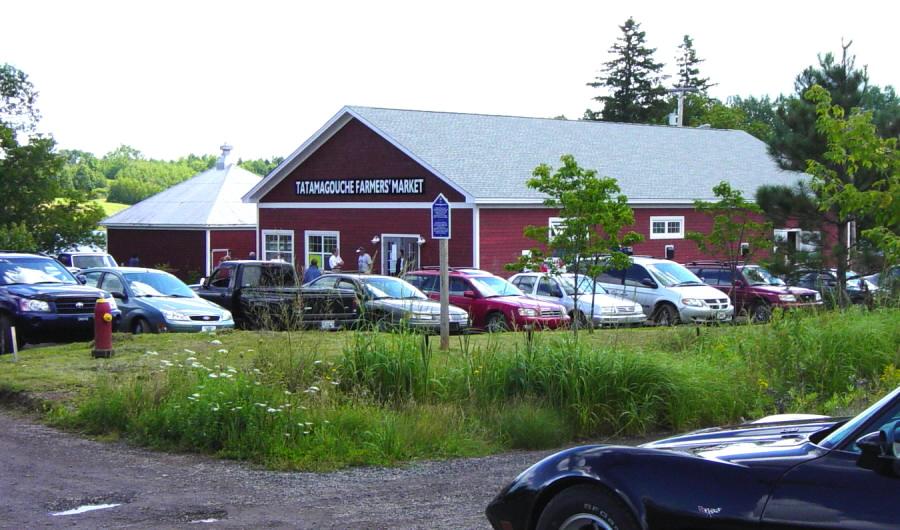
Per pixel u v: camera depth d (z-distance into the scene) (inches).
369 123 1459.2
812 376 542.6
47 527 296.7
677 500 197.5
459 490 352.5
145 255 2082.9
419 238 1391.5
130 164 5930.1
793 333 565.3
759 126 3302.2
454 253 1344.7
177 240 2023.9
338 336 618.8
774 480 190.4
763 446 210.2
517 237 1348.4
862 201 555.5
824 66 986.7
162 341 665.0
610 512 204.8
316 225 1569.9
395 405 474.9
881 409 189.9
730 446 215.3
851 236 1182.9
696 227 1551.4
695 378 502.9
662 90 3265.3
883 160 556.1
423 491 351.3
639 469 205.0
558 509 213.6
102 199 5103.3
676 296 1012.5
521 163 1454.2
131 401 452.8
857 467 183.6
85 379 528.7
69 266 1358.3
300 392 458.9
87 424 458.0
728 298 1033.5
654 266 1058.7
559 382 481.7
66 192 1733.5
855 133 556.7
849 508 179.6
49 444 426.3
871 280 1122.7
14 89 1847.9
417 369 491.8
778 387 528.1
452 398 487.8
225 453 407.2
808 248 1072.2
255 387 437.7
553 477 216.1
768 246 1051.9
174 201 2116.1
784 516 185.9
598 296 979.3
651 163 1625.2
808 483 186.4
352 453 406.0
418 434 429.7
